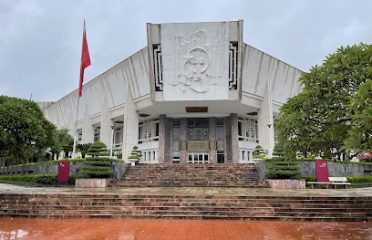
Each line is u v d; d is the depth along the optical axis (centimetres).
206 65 2888
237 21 2802
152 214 1104
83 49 2334
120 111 3641
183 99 2959
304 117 894
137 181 2161
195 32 2841
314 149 931
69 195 1229
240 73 2891
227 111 3409
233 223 1003
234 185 2017
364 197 1152
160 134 3531
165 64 2914
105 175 2144
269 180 2009
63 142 3803
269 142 3170
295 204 1141
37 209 1156
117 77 3581
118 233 851
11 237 798
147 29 2862
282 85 3488
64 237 799
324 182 2053
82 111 4319
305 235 817
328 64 879
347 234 827
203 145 3497
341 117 830
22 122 1416
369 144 619
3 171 3272
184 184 2078
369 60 802
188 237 804
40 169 2584
